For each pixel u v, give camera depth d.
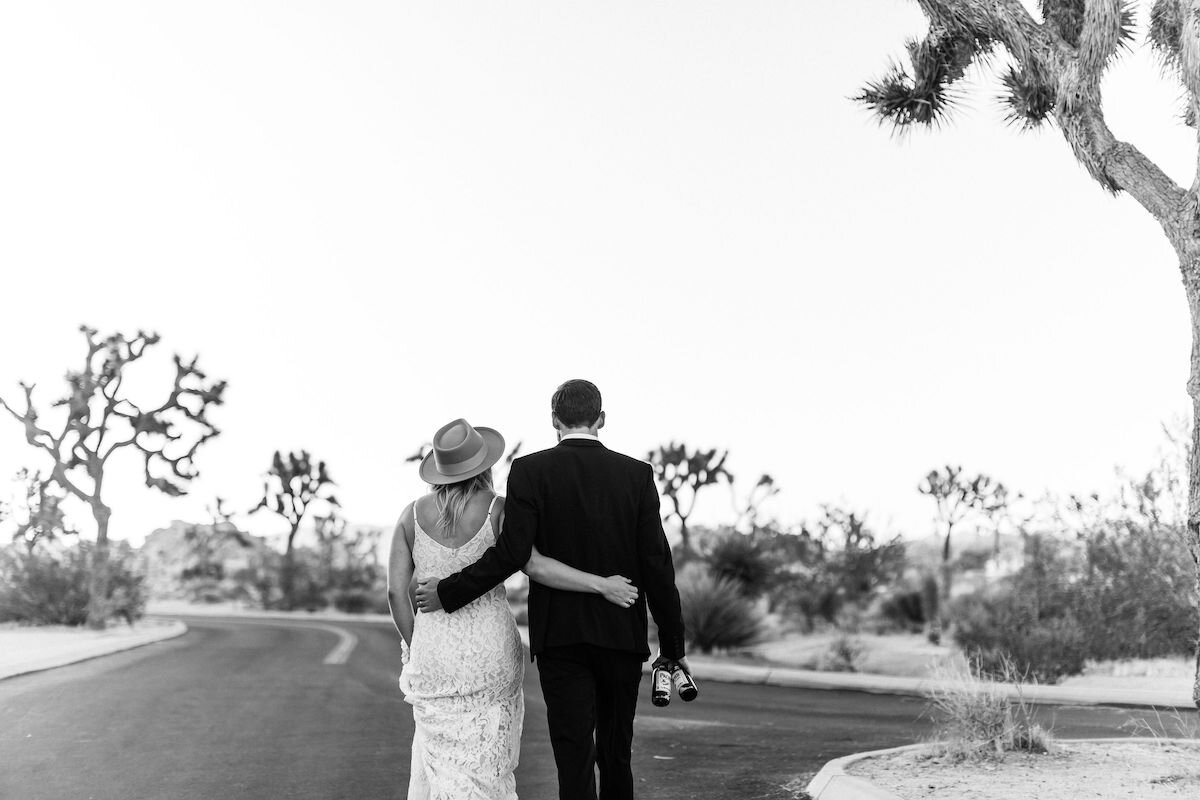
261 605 50.19
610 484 4.26
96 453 26.27
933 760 7.16
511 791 4.38
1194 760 7.05
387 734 8.93
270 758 7.62
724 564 25.95
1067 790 5.96
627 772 4.21
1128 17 6.78
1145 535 16.20
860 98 8.14
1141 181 5.78
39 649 17.03
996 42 6.75
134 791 6.40
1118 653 16.52
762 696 13.66
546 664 4.14
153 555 71.88
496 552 4.12
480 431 4.76
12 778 6.74
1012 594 18.27
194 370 27.66
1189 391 5.49
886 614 27.27
